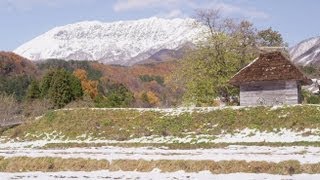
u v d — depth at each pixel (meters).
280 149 35.34
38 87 105.25
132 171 29.06
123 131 48.00
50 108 86.75
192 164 28.55
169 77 65.19
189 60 63.50
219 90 63.34
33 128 51.97
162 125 47.72
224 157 30.42
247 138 41.94
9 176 28.92
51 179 27.53
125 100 81.69
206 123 46.59
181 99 67.38
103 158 31.75
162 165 29.06
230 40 63.03
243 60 63.22
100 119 51.00
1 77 154.50
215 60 62.59
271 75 50.50
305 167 26.64
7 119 72.12
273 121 44.19
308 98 63.03
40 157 33.12
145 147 40.69
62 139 48.25
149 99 119.44
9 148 44.00
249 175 26.06
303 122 42.84
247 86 51.78
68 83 96.88
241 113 46.97
